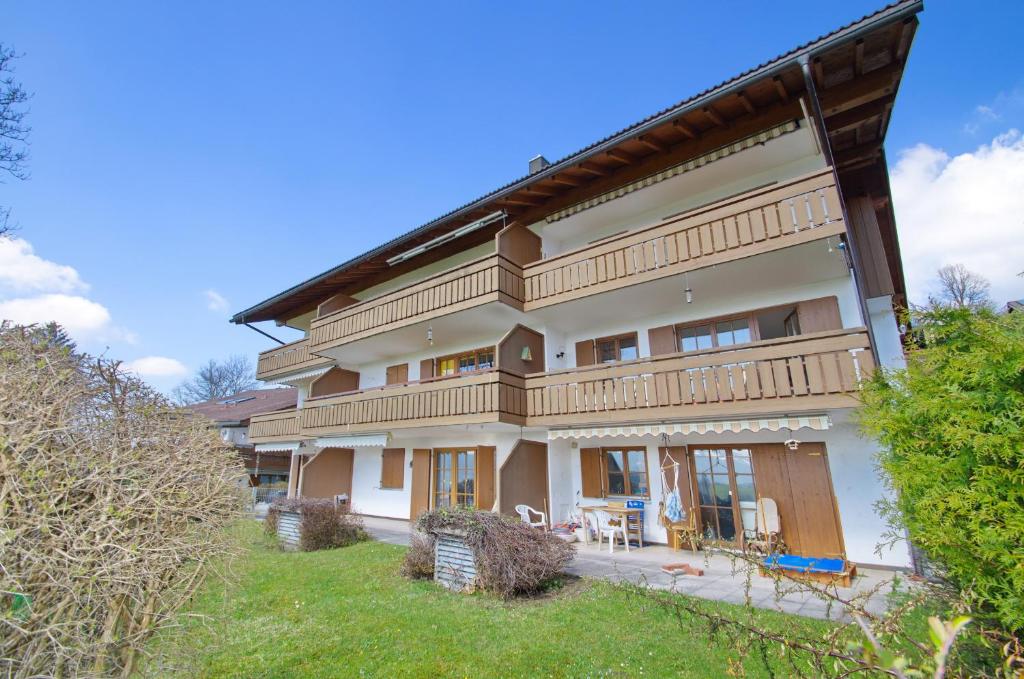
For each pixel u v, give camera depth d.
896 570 8.52
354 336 16.17
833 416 8.91
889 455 4.61
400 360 18.00
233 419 25.42
